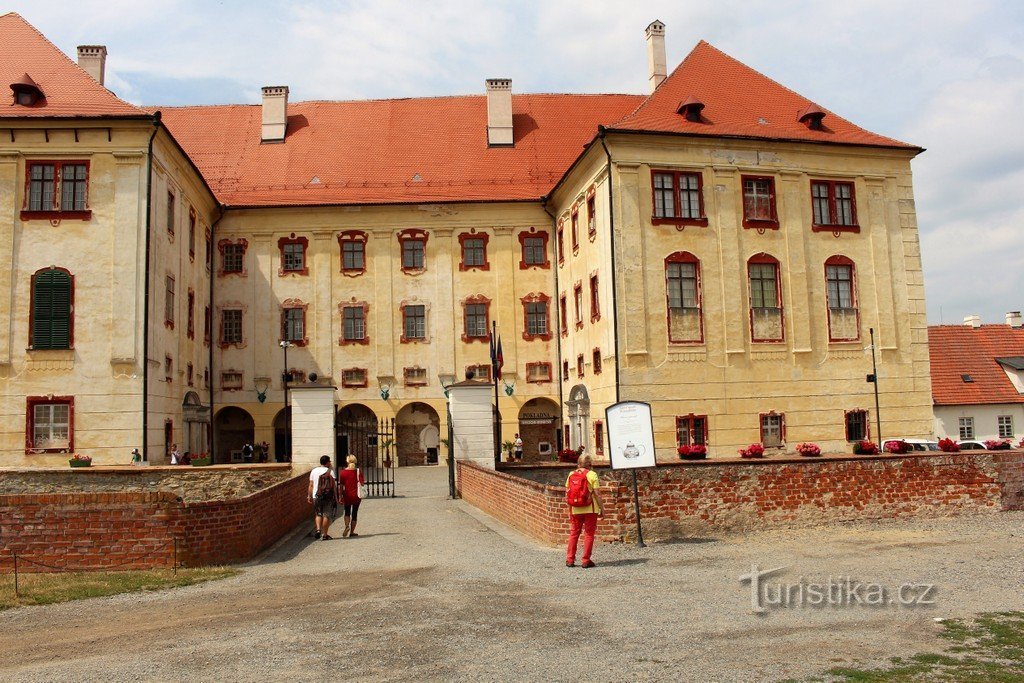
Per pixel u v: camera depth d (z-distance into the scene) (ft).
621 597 39.17
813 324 113.39
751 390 109.29
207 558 51.08
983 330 157.07
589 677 26.89
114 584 44.70
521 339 142.72
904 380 115.75
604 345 111.65
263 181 147.13
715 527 57.62
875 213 118.52
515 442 138.00
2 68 110.52
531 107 162.30
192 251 127.95
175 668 29.09
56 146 104.27
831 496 61.52
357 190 146.20
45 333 101.91
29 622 37.11
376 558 53.21
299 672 28.22
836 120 123.44
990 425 143.84
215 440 139.85
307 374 141.08
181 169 119.24
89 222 103.55
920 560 48.42
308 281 143.13
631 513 55.47
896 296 117.60
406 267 144.25
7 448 100.07
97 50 139.03
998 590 40.19
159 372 107.96
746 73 126.21
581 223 125.08
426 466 142.41
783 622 34.04
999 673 26.78
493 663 28.73
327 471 65.92
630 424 55.52
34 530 49.26
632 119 111.65
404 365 142.51
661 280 108.17
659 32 149.79
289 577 47.50
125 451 100.83
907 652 29.43
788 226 114.01
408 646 31.19
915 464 64.13
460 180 148.56
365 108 162.30
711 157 111.96
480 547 55.72
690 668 27.58
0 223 102.99
